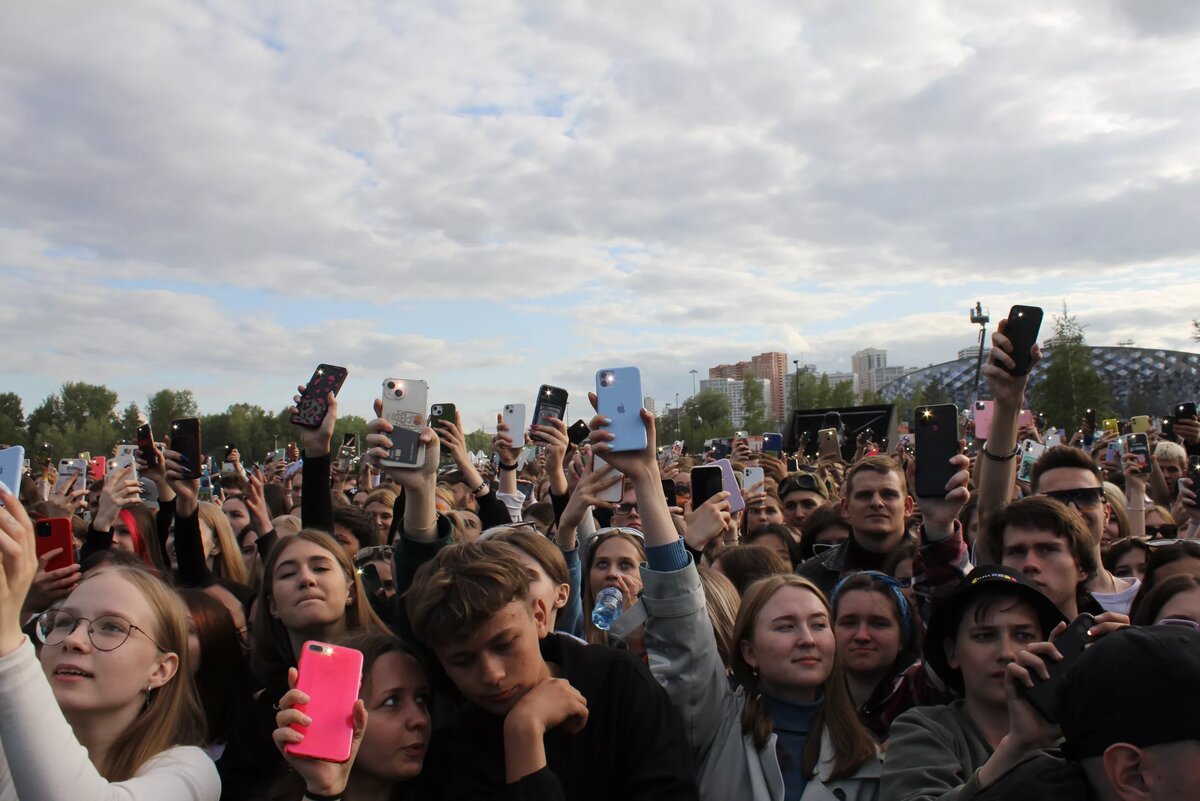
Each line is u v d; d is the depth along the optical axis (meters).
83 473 10.79
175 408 77.81
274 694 3.31
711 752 3.20
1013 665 2.27
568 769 2.64
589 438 3.37
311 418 4.54
